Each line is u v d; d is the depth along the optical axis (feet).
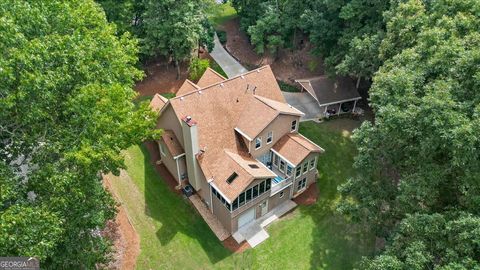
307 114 132.87
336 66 119.24
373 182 78.64
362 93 140.56
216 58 165.17
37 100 55.93
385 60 100.53
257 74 107.14
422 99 61.87
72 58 62.34
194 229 92.27
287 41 156.76
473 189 56.54
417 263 52.31
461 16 75.10
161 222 92.43
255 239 91.30
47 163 57.47
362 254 87.51
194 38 136.46
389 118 65.46
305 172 101.76
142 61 148.36
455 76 65.10
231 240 90.84
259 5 155.43
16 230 47.73
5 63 51.26
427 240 56.90
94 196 62.75
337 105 133.39
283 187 97.35
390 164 77.66
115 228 87.92
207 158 92.89
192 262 84.84
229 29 186.29
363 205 76.02
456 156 54.85
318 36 130.82
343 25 131.03
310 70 153.69
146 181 102.73
